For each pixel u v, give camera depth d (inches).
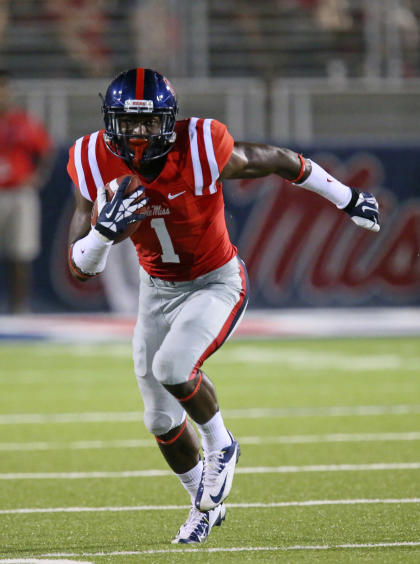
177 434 523.2
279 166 524.1
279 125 1790.1
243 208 1644.9
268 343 1556.3
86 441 855.1
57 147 1637.6
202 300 513.0
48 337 1560.0
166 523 569.6
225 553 485.4
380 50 2032.5
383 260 1673.2
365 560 465.1
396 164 1672.0
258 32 2074.3
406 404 1032.8
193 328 499.5
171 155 489.4
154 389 517.0
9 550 499.5
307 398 1071.6
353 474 709.9
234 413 986.1
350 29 2079.2
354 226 1662.2
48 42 2070.6
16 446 832.9
